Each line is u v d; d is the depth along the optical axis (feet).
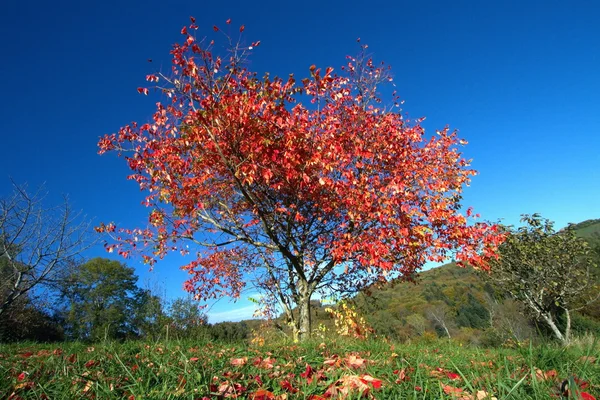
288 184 25.66
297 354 12.56
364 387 6.77
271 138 23.21
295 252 29.27
